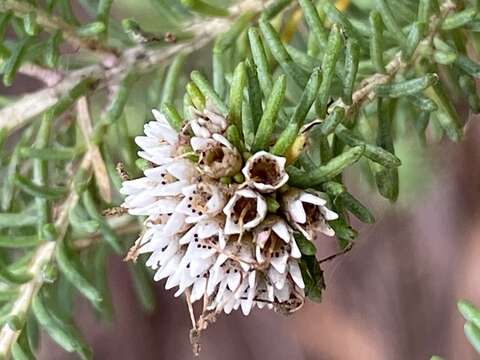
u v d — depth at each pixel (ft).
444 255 0.91
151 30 0.56
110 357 1.22
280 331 1.14
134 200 0.41
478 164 0.77
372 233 0.96
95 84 0.53
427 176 0.78
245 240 0.40
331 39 0.41
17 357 0.50
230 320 1.18
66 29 0.51
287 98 0.53
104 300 0.57
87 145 0.52
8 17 0.49
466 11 0.45
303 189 0.40
